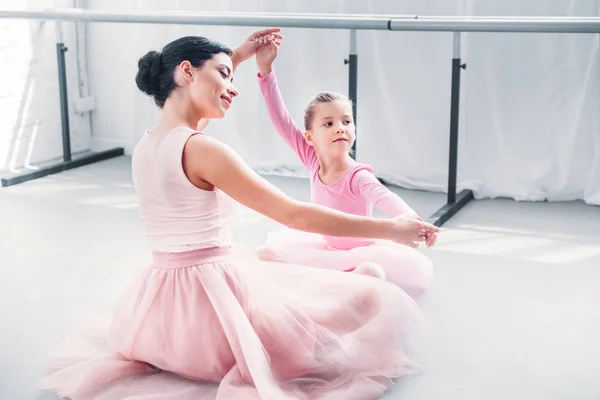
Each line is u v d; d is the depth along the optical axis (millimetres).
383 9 3076
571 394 1527
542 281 2150
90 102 3820
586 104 2869
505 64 2949
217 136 3516
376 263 1820
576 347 1738
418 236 1510
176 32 3496
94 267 2291
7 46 3373
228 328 1489
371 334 1563
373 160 3262
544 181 2994
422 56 3066
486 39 2949
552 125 2943
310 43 3242
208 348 1522
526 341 1770
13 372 1642
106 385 1551
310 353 1518
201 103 1546
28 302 2025
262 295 1544
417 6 3033
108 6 3662
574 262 2301
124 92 3773
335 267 1870
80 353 1669
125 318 1614
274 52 1967
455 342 1763
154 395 1479
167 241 1540
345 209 1910
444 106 3088
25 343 1782
